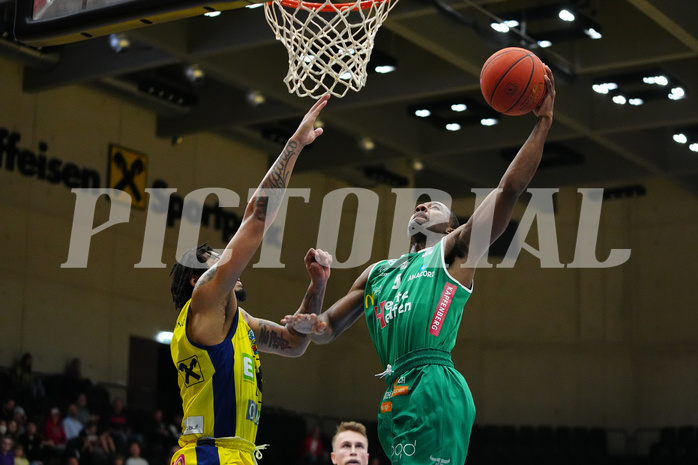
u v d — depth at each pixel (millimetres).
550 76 3812
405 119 17328
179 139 16969
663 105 15211
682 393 19594
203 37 13469
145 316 16547
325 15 6684
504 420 20188
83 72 14477
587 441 19344
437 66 14648
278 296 18672
